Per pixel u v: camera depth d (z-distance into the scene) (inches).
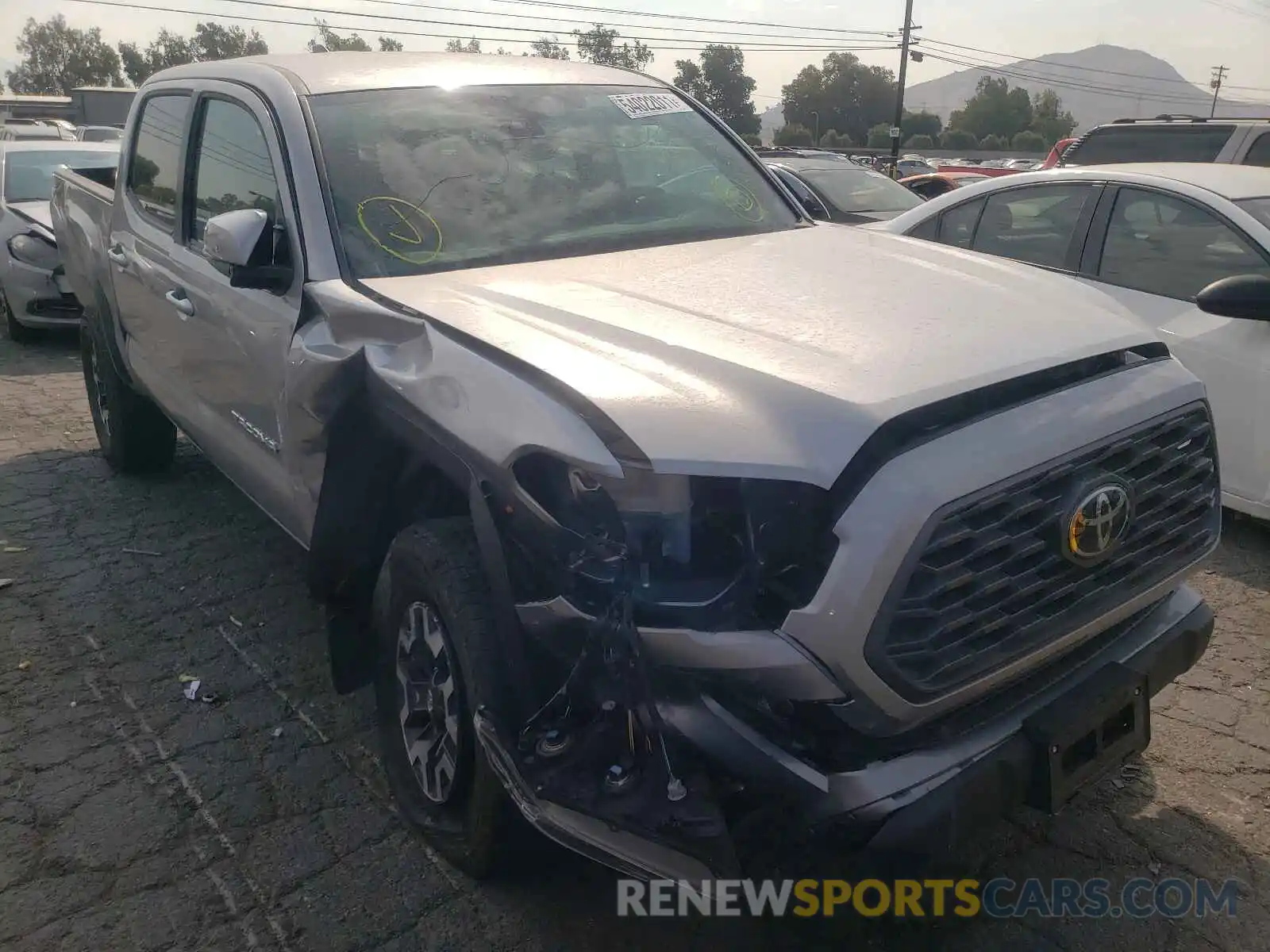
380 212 132.2
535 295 113.7
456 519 112.0
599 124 158.9
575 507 90.9
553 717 92.7
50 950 106.8
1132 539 101.3
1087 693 98.7
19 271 374.9
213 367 157.3
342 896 114.0
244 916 111.1
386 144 140.1
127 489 235.8
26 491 235.0
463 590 103.0
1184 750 137.5
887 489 83.6
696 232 146.3
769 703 87.6
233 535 210.1
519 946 107.0
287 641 168.7
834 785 86.4
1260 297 180.2
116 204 202.8
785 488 85.4
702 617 86.3
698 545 88.1
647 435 86.7
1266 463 191.5
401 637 116.8
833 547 83.4
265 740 142.5
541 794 89.4
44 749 140.3
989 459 87.7
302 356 120.2
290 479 136.3
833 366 93.5
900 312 107.7
